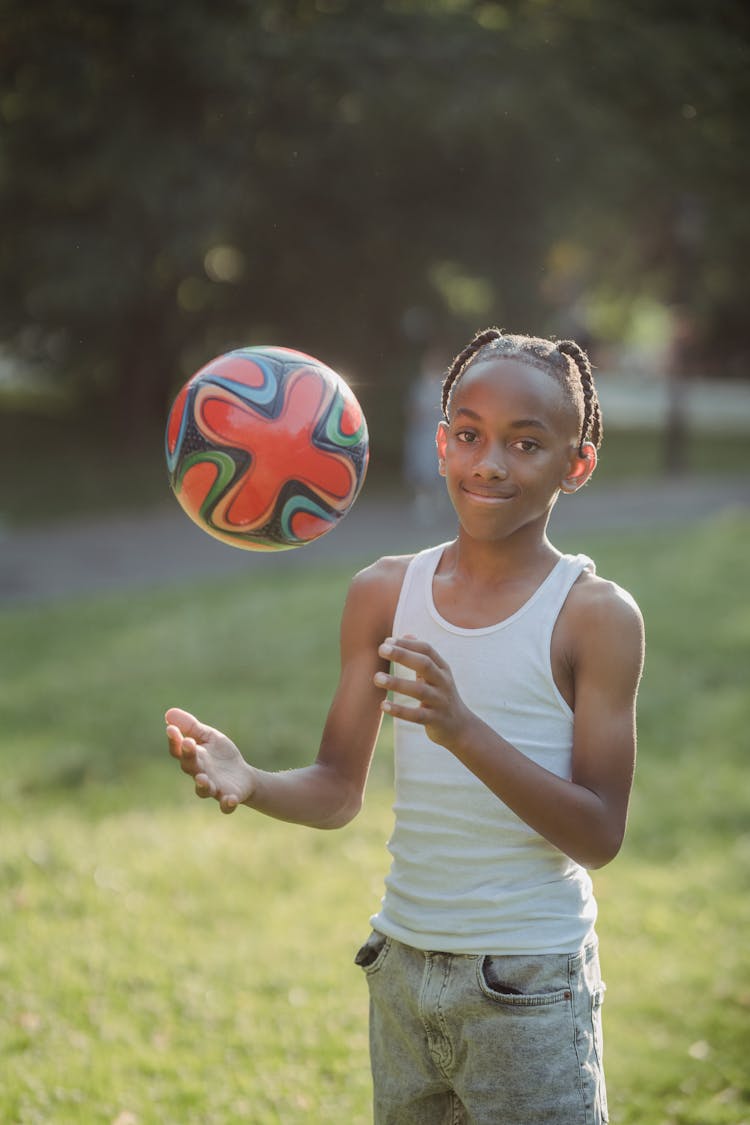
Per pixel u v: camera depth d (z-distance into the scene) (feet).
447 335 60.59
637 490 59.31
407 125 52.21
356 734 7.30
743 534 45.70
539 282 59.93
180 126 50.72
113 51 49.16
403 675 7.09
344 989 13.60
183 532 45.39
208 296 61.82
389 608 7.25
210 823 18.72
